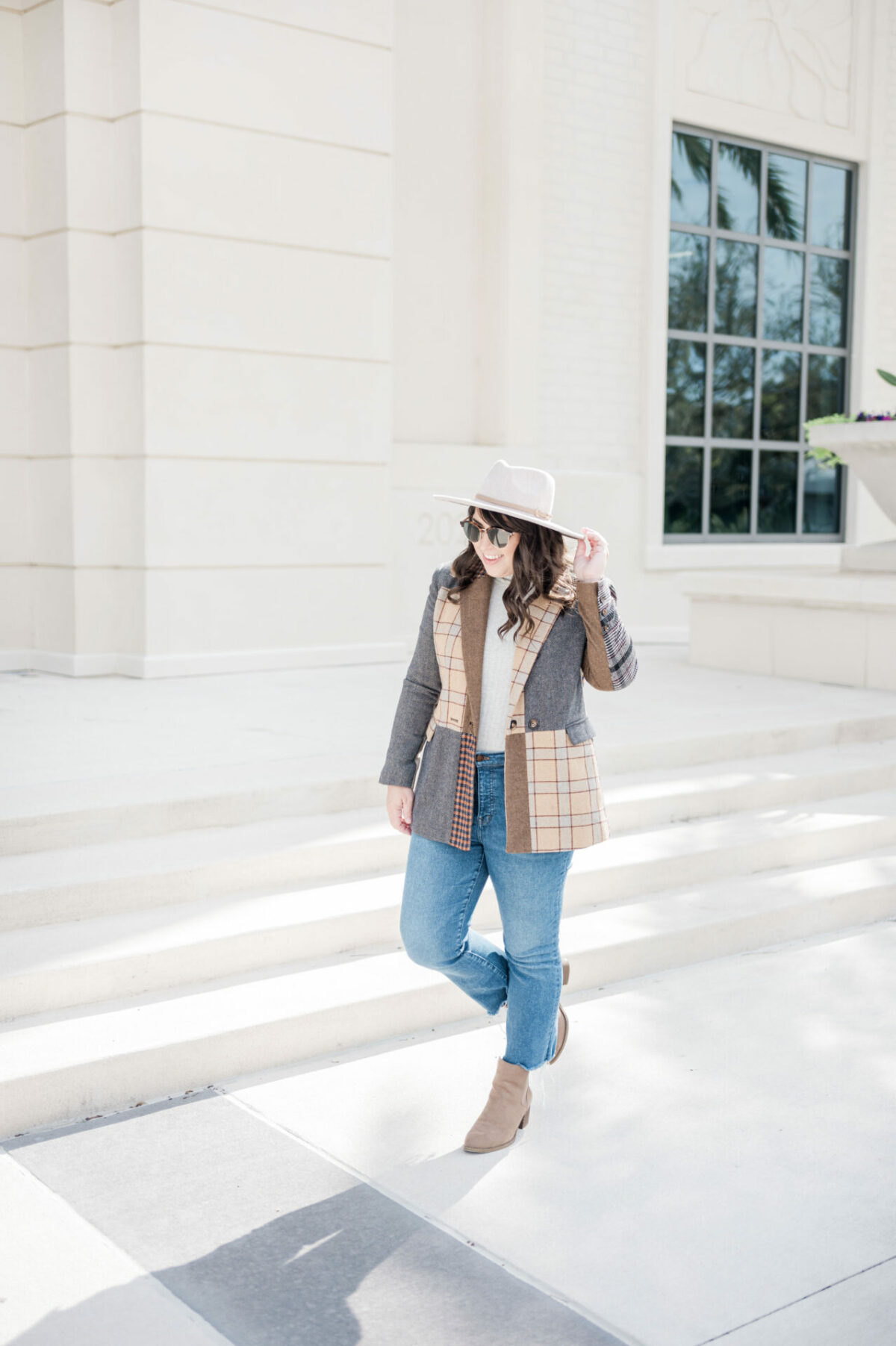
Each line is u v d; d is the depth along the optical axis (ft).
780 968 14.57
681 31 34.76
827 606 26.11
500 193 31.45
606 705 22.91
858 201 39.47
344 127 26.86
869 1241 8.95
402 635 30.86
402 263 30.78
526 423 32.45
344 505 27.78
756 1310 8.09
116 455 25.62
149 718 20.59
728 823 17.94
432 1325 7.91
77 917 12.92
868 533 39.96
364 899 13.87
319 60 26.35
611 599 9.48
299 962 13.08
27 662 26.81
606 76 33.42
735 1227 9.09
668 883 16.08
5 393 25.90
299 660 27.37
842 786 19.79
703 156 35.96
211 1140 10.27
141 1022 11.44
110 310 25.22
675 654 31.89
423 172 30.83
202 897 13.73
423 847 9.87
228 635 26.45
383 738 18.92
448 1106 10.89
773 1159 10.11
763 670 27.61
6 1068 10.40
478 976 10.28
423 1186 9.59
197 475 25.66
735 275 37.01
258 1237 8.87
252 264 25.89
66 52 24.11
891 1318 8.02
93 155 24.67
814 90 37.83
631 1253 8.74
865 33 38.70
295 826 15.49
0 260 25.46
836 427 27.99
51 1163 9.86
